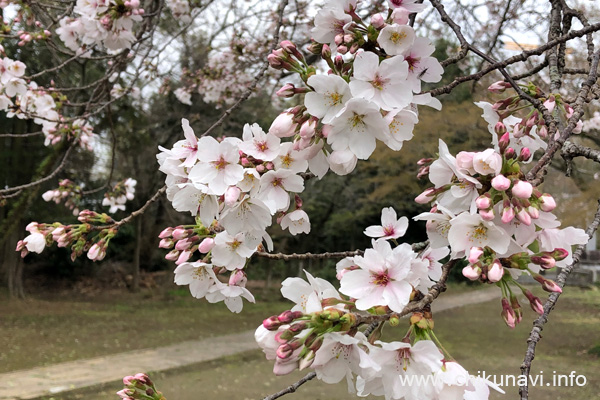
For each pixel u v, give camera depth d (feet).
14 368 23.24
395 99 3.69
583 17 6.77
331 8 4.07
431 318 3.15
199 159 4.10
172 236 5.60
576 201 22.98
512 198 3.19
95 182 46.11
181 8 14.98
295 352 3.07
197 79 21.27
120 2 8.29
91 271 57.00
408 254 3.28
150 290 53.78
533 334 3.76
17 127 43.16
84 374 22.41
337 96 3.70
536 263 3.21
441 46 25.09
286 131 3.84
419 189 32.60
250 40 19.56
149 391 5.10
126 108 38.52
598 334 28.99
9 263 45.29
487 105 5.35
